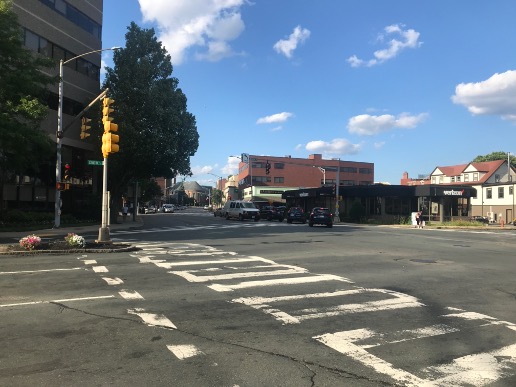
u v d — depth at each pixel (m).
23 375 4.52
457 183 72.44
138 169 36.84
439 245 19.66
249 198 98.88
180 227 31.73
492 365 4.91
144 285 9.25
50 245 15.42
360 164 107.81
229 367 4.78
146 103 35.59
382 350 5.37
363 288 9.12
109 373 4.59
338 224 43.16
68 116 35.22
